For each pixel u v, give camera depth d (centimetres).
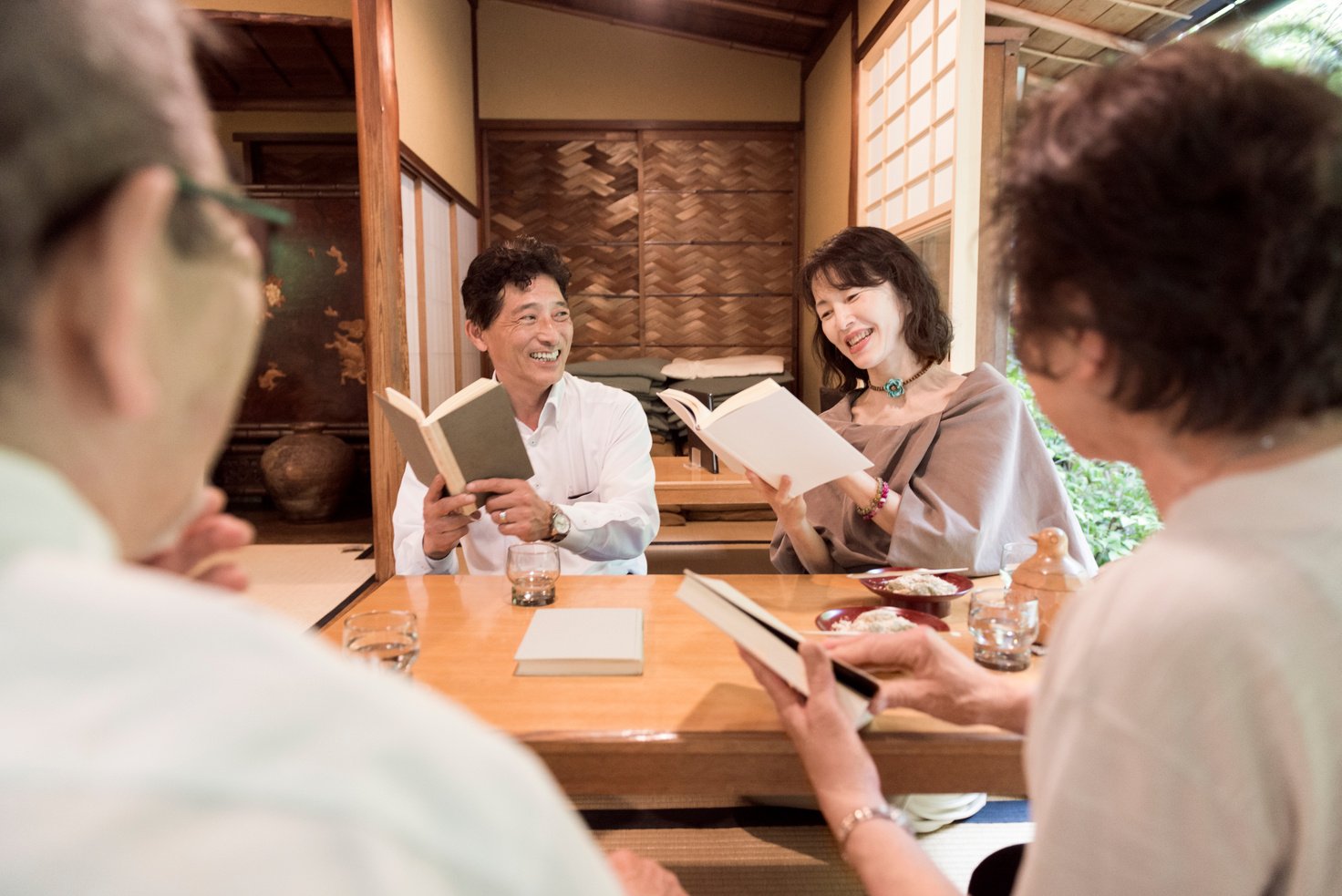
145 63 28
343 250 568
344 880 20
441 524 172
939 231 361
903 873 76
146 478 32
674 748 101
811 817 179
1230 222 49
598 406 223
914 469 192
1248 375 51
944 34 353
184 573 61
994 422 186
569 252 645
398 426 173
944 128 353
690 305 650
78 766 20
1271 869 48
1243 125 49
